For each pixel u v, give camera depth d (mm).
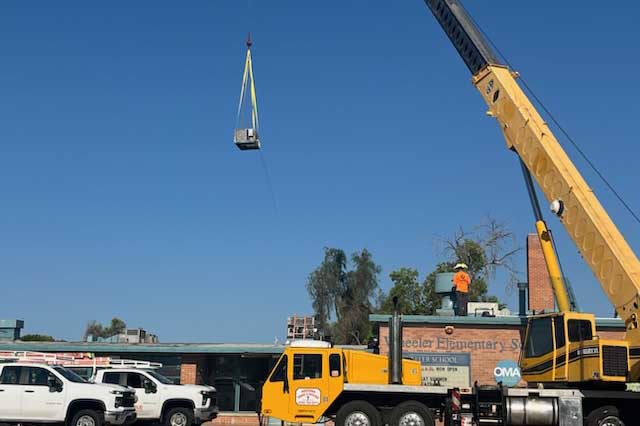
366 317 65062
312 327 30609
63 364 28000
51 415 21781
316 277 67125
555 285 22266
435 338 29812
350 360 21906
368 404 21047
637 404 20844
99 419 22000
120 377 25938
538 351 21562
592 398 20781
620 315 18328
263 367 32344
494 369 29453
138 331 38906
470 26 22953
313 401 21062
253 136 21109
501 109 21547
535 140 20375
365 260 67938
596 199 19156
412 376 22438
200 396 26125
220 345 32250
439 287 34000
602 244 18562
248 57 21656
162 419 25875
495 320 29703
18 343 33812
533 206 22188
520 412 20719
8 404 21688
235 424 31406
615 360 19391
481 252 50500
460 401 21453
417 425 20812
